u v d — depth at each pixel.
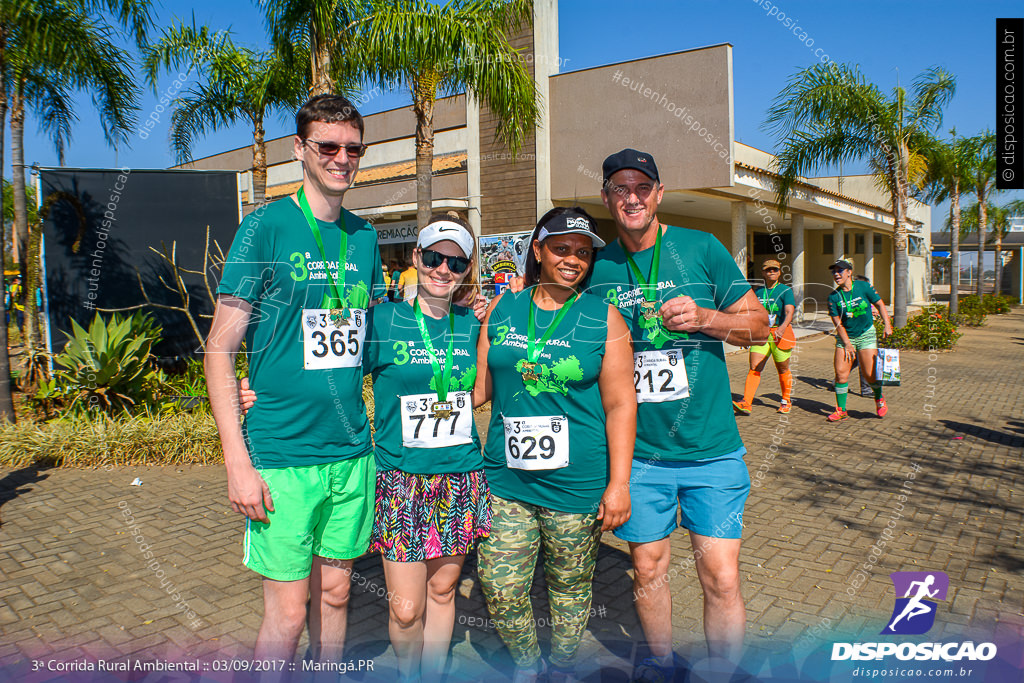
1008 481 5.27
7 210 14.31
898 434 6.94
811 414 8.05
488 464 2.52
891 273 33.50
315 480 2.24
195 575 3.61
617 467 2.34
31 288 8.44
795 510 4.61
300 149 2.25
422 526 2.38
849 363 7.56
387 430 2.44
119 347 6.86
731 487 2.41
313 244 2.25
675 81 12.43
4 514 4.57
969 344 16.56
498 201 15.06
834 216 19.91
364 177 17.58
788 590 3.41
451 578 2.50
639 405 2.44
